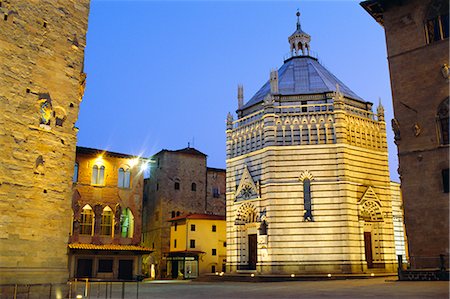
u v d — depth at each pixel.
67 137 33.19
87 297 32.56
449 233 38.22
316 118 59.03
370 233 59.31
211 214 85.00
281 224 56.69
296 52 71.25
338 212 56.00
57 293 30.44
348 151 57.78
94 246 66.25
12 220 28.86
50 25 33.19
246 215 62.00
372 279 47.34
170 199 85.44
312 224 56.19
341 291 32.47
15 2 31.08
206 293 35.84
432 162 40.19
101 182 71.50
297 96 61.59
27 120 30.64
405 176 41.62
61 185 32.22
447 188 39.06
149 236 87.00
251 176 60.88
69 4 34.91
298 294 31.66
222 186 93.56
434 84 41.25
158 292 38.06
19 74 30.56
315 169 57.53
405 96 42.91
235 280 56.19
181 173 87.81
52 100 32.47
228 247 63.22
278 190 57.62
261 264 56.66
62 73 33.47
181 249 79.25
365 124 60.91
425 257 39.19
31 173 30.39
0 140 28.86
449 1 40.56
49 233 30.86
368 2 46.38
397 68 43.91
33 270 29.30
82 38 35.50
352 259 54.62
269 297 30.08
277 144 58.91
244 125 63.97
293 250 55.81
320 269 54.81
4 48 29.89
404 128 42.50
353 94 64.56
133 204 73.12
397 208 66.56
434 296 26.17
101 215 69.94
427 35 42.81
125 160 74.12
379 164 60.69
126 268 69.12
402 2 44.47
